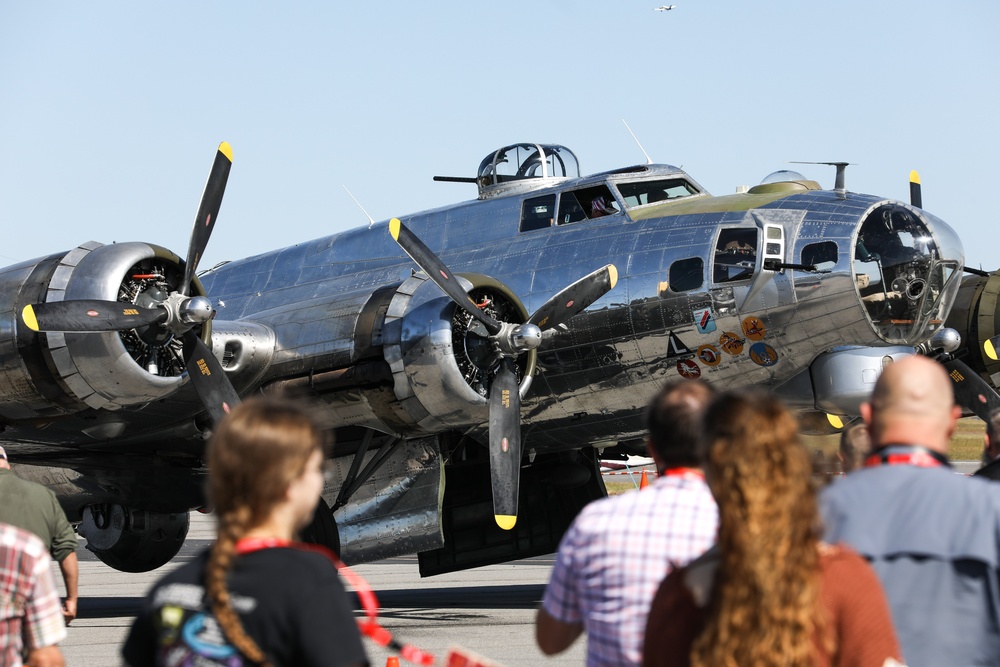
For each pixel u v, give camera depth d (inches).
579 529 318.3
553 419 1216.8
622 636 305.1
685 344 1121.4
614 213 1209.4
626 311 1138.0
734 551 241.8
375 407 1125.1
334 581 252.8
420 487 1187.9
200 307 989.8
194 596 250.7
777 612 236.5
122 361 996.6
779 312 1082.7
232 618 243.4
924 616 309.3
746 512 243.0
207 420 1242.0
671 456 321.4
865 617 251.6
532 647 899.4
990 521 307.7
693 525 307.6
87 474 1315.2
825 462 550.9
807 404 1182.9
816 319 1074.7
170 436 1251.8
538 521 1349.7
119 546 1445.6
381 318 1124.5
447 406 1088.8
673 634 256.2
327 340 1147.3
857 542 315.3
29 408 1043.3
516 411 1079.6
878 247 1092.5
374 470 1187.9
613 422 1207.6
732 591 240.2
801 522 243.8
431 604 1274.6
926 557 310.3
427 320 1087.0
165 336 1042.1
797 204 1119.6
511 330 1066.1
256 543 253.6
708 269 1109.1
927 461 325.4
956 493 313.9
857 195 1125.7
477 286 1080.2
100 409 1050.7
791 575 238.8
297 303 1226.0
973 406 1223.5
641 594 304.7
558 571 323.3
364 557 1205.1
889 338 1093.1
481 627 1031.0
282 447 253.0
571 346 1162.6
